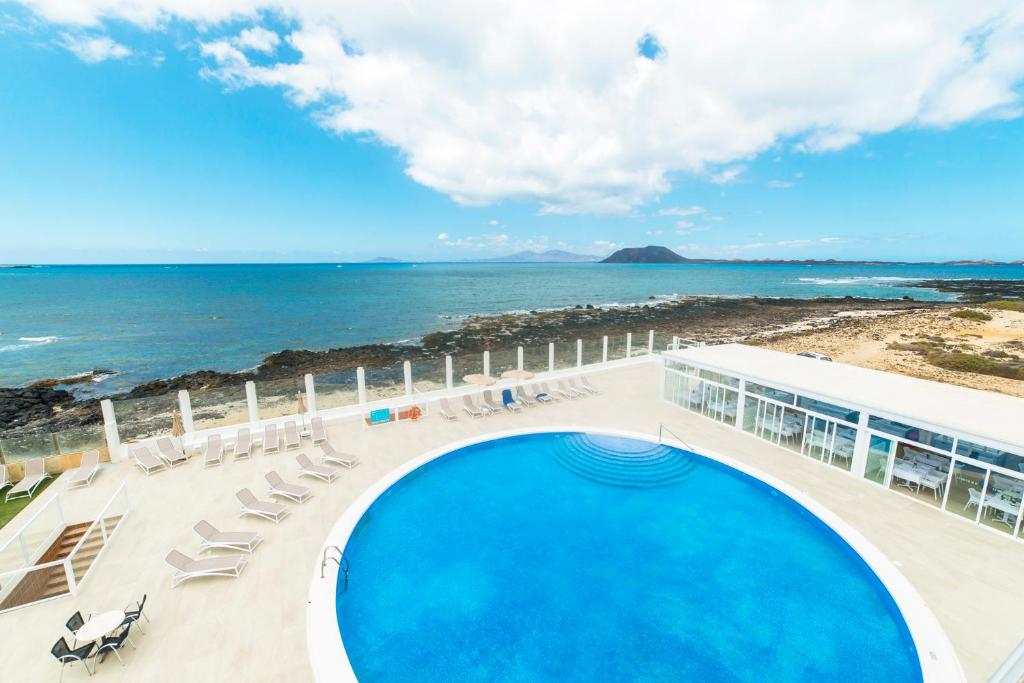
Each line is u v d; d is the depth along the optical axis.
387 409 17.88
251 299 88.69
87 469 13.39
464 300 88.38
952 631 7.78
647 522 11.70
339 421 17.84
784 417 15.26
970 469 10.97
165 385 35.09
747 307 75.62
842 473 13.52
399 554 10.40
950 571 9.29
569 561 10.20
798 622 8.44
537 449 16.06
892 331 48.22
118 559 9.74
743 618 8.55
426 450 15.34
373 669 7.47
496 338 50.12
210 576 9.23
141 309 74.12
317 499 12.22
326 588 8.87
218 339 50.91
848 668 7.46
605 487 13.44
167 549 10.11
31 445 13.82
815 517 11.33
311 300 87.31
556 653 7.79
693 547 10.68
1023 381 29.61
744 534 11.16
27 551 9.62
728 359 18.45
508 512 12.17
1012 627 7.86
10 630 7.81
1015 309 57.22
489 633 8.21
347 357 42.50
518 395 20.38
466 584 9.46
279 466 14.21
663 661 7.63
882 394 13.56
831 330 51.19
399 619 8.50
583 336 51.09
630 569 9.93
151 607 8.34
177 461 14.41
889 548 10.04
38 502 12.21
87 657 6.91
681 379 19.45
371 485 12.95
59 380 36.34
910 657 7.57
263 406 17.14
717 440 16.02
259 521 11.19
